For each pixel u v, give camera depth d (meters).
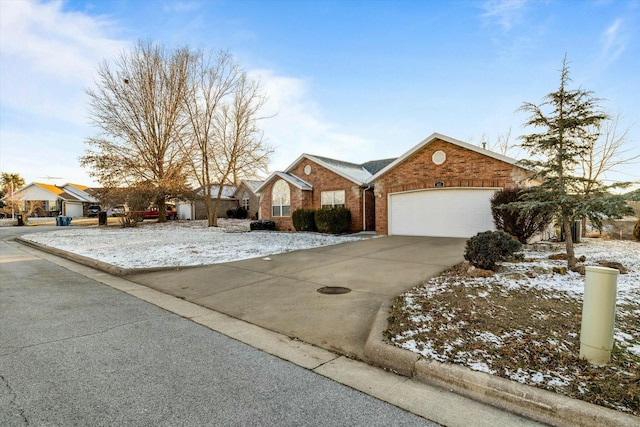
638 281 5.52
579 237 11.12
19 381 2.78
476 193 12.59
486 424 2.24
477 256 6.50
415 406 2.46
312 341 3.77
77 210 42.81
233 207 35.75
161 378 2.87
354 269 7.55
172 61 22.48
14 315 4.64
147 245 12.19
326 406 2.45
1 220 30.92
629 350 3.05
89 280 7.04
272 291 5.95
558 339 3.30
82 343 3.65
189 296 5.80
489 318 3.92
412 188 13.91
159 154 23.16
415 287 5.65
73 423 2.21
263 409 2.40
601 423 2.11
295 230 18.14
